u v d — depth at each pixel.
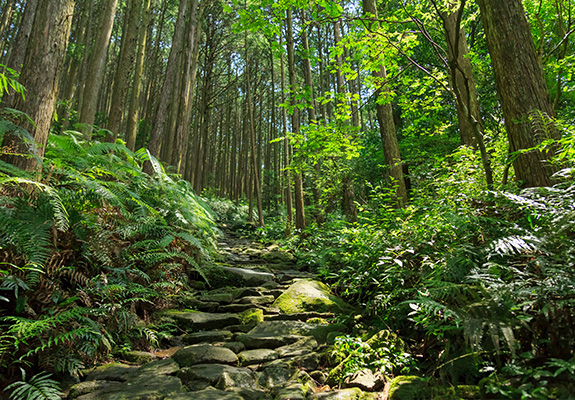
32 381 1.96
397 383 2.02
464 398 1.73
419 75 9.33
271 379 2.34
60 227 2.39
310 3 6.30
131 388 2.11
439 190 4.02
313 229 7.73
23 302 2.17
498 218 2.73
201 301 4.11
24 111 2.87
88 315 2.62
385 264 3.26
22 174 2.57
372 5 6.36
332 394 2.02
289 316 3.66
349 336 2.87
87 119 7.98
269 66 22.67
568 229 2.16
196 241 4.15
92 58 8.24
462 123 6.25
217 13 18.22
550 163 2.72
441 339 2.33
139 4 9.16
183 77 10.54
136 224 3.60
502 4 3.06
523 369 1.67
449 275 2.37
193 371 2.37
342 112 6.28
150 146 7.92
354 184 9.91
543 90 2.94
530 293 1.80
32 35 3.00
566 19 6.39
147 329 2.91
